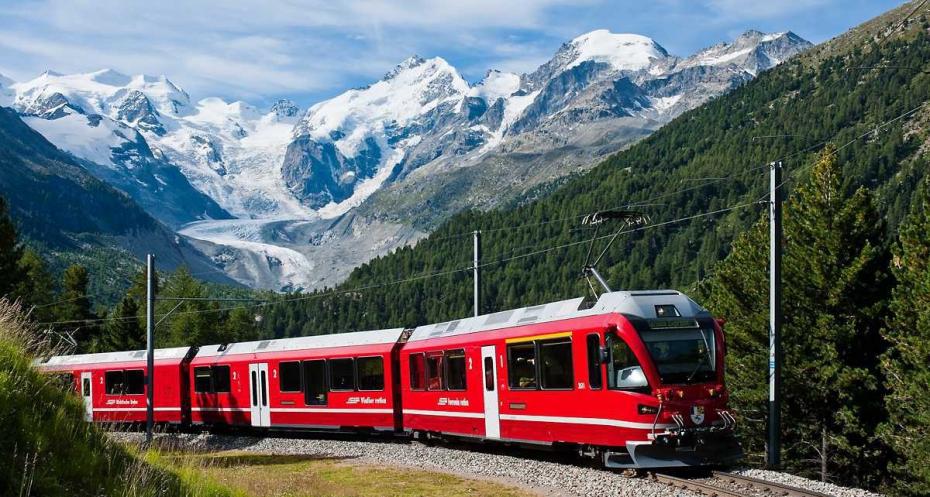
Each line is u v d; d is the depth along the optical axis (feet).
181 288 366.43
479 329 91.15
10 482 36.06
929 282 107.86
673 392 67.82
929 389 105.70
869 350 130.41
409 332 109.81
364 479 74.95
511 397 84.07
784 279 134.10
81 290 324.19
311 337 123.75
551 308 81.56
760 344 138.82
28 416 40.55
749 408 139.74
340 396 114.52
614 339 70.74
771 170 94.63
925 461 108.47
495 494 64.44
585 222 95.25
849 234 130.72
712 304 160.15
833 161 133.69
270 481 65.36
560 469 72.90
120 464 43.11
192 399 143.02
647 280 595.88
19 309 48.08
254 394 129.90
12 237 176.45
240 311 391.24
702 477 66.64
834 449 133.39
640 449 68.08
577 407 74.59
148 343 143.64
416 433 103.76
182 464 50.60
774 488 59.06
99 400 157.28
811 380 128.88
